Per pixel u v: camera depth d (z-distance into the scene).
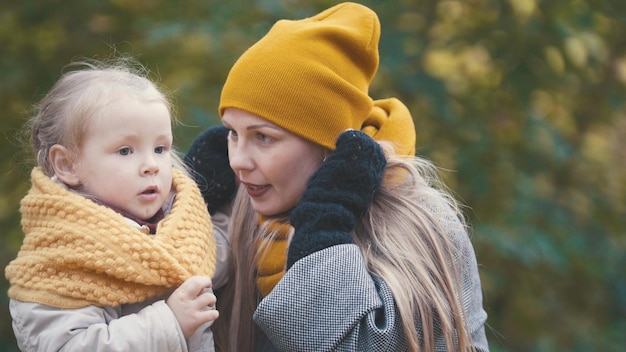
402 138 2.45
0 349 4.74
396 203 2.31
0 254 4.77
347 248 2.17
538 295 4.99
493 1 4.78
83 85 2.19
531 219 4.54
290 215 2.25
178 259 2.11
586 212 4.97
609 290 5.07
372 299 2.12
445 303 2.20
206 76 4.43
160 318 2.02
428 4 4.74
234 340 2.46
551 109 5.09
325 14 2.46
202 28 4.36
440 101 4.51
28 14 4.81
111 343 1.97
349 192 2.21
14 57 4.77
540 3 4.68
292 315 2.12
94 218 2.06
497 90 4.81
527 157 4.82
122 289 2.06
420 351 2.17
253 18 4.41
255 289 2.47
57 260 2.04
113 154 2.14
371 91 4.46
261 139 2.30
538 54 4.65
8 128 4.51
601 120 5.17
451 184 4.55
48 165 2.23
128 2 4.87
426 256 2.23
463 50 4.75
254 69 2.27
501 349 4.62
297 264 2.15
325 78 2.27
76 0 4.84
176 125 4.02
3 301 4.75
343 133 2.25
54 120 2.20
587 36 4.71
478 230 4.38
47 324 2.04
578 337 4.95
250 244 2.45
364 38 2.36
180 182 2.32
